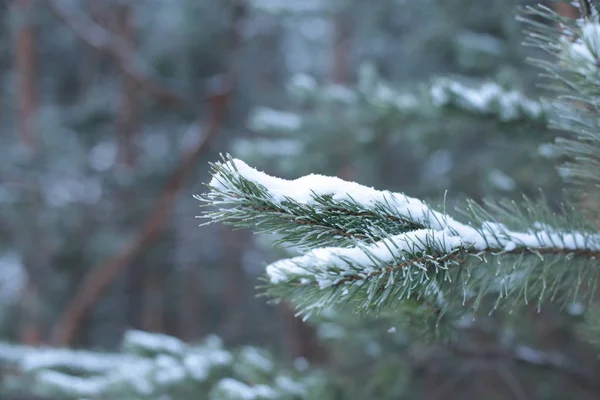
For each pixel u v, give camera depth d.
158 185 11.99
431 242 1.09
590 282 1.24
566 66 1.29
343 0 8.88
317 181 1.11
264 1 8.30
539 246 1.21
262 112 4.26
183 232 13.62
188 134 12.20
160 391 2.55
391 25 9.53
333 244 1.13
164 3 11.57
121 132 12.27
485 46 4.82
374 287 1.04
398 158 8.66
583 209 1.37
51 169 11.41
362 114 3.68
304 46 14.52
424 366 3.07
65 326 10.43
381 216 1.12
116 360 3.14
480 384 5.11
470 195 4.61
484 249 1.16
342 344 2.83
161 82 10.29
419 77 8.27
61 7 10.29
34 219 11.32
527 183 4.04
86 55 13.65
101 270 10.41
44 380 2.78
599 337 1.55
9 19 11.57
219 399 2.32
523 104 2.21
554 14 1.26
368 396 2.72
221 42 9.86
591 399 3.56
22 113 11.58
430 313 1.40
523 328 3.03
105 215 12.14
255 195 1.03
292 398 2.39
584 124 1.30
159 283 14.86
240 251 14.00
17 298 11.93
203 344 2.92
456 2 5.98
